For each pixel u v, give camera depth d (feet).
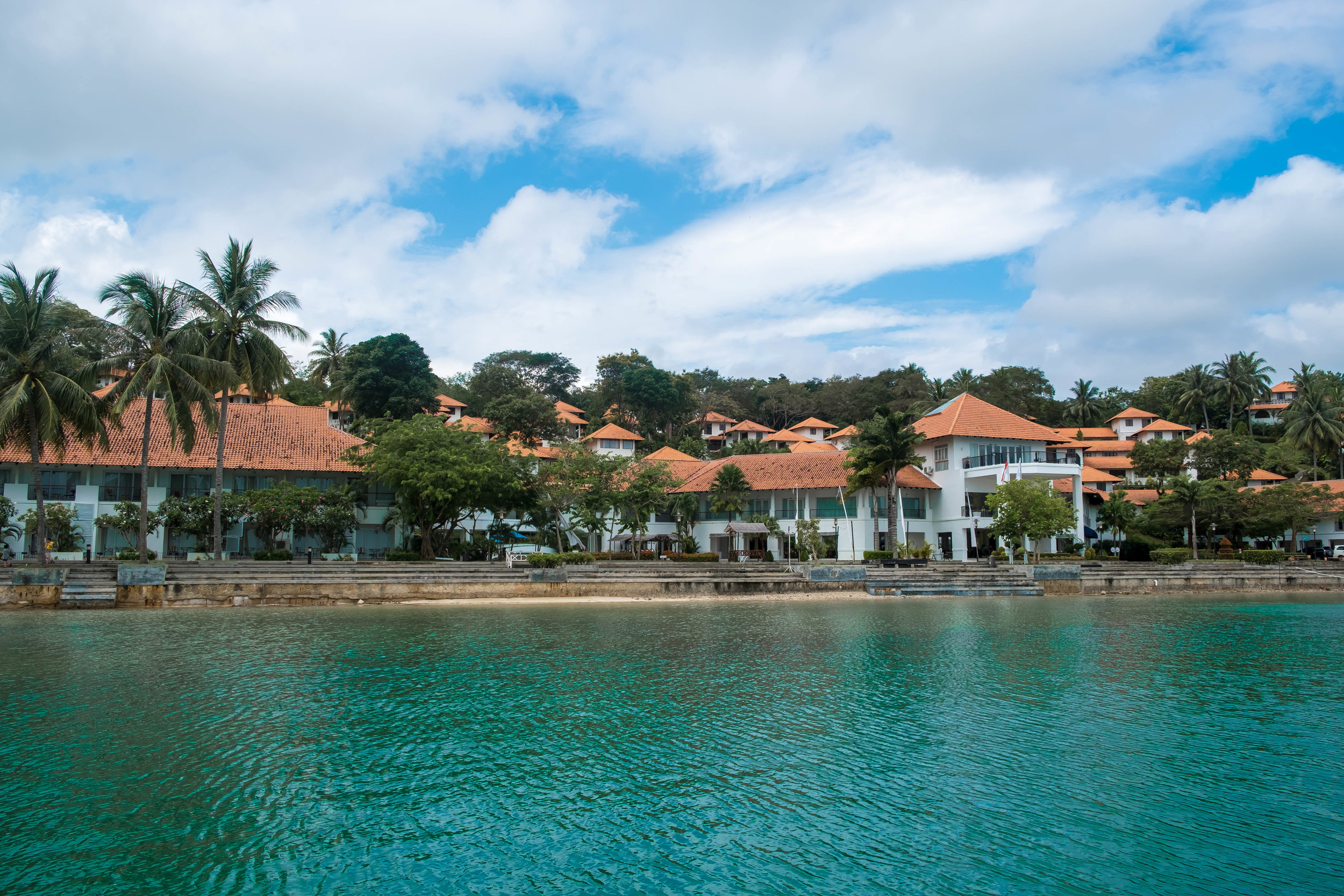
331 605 125.49
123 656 77.15
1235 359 368.48
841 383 441.27
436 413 281.13
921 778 43.62
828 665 74.79
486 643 86.94
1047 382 411.95
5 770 44.04
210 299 140.26
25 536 156.25
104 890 31.14
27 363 122.52
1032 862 33.81
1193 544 203.41
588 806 39.78
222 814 38.47
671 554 194.90
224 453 168.25
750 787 42.29
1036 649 85.20
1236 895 30.91
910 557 182.80
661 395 370.12
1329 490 223.71
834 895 30.86
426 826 37.27
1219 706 59.57
